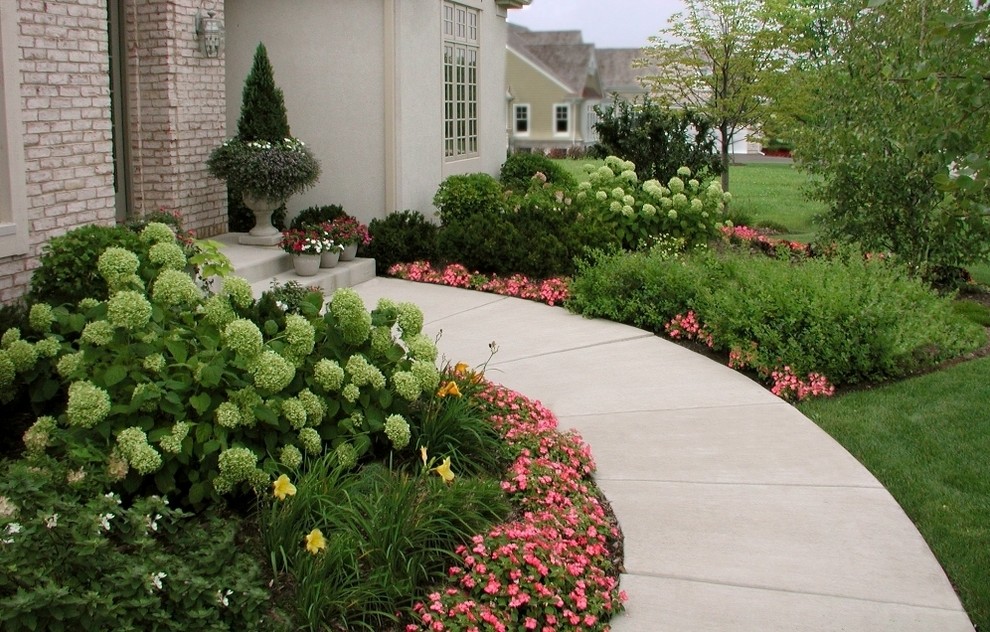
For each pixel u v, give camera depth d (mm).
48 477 3549
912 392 6875
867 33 10094
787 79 16625
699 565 4367
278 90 10312
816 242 11422
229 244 10375
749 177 25031
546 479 4770
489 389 5953
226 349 4441
